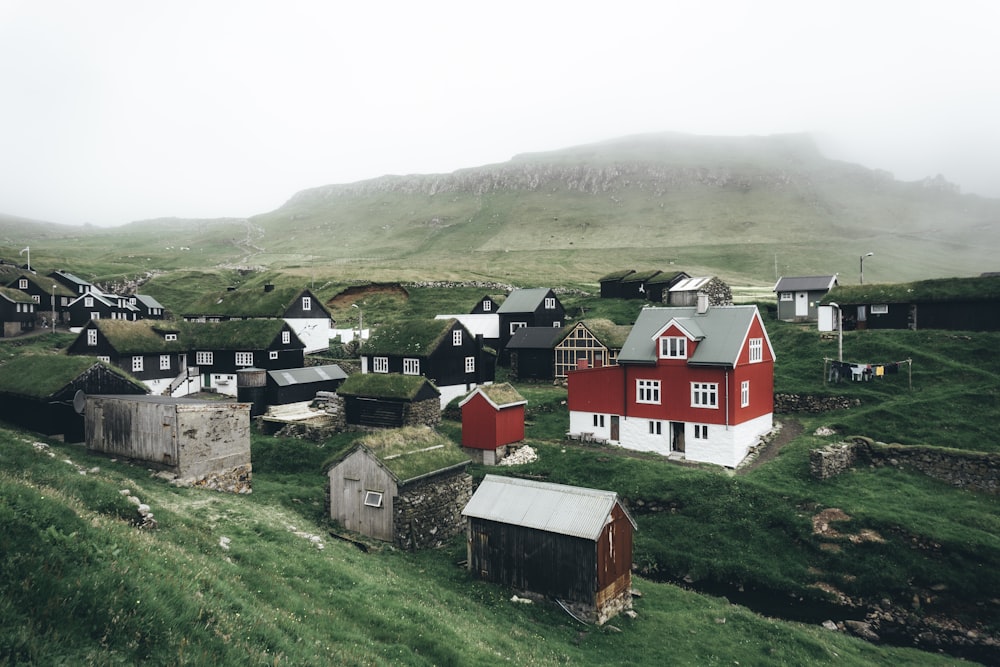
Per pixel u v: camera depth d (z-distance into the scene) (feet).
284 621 49.78
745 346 150.71
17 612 31.63
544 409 192.24
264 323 222.28
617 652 76.69
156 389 214.90
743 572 107.34
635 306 306.35
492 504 96.58
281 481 137.49
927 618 94.53
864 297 216.33
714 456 147.33
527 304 265.34
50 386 123.95
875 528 110.01
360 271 466.70
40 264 428.97
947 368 171.83
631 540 94.53
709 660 77.61
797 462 137.39
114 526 51.90
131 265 512.22
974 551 100.42
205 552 67.67
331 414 187.42
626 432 162.50
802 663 79.61
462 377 208.03
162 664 33.86
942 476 127.44
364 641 54.70
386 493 107.14
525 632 76.84
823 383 180.75
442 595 83.25
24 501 42.63
